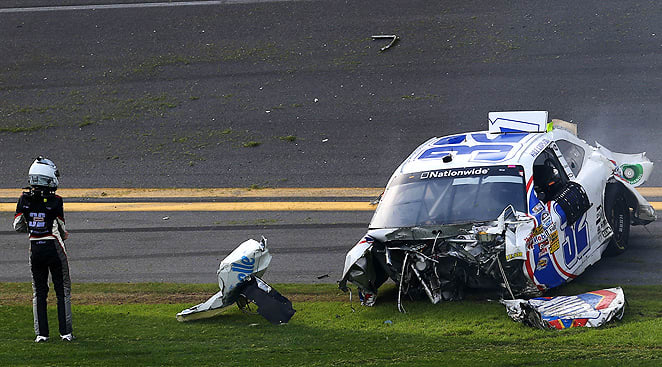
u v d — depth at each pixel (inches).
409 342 1105.4
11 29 3321.9
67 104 2753.4
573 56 2655.0
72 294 1492.4
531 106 2395.4
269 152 2337.6
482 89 2534.5
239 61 2915.8
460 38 2864.2
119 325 1266.0
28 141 2541.8
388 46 2866.6
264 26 3147.1
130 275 1603.1
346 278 1284.4
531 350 1032.2
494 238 1198.9
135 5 3462.1
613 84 2465.6
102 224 1939.0
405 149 2260.1
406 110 2479.1
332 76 2741.1
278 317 1246.3
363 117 2474.2
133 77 2886.3
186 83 2810.0
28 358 1063.6
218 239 1787.6
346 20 3110.2
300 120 2503.7
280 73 2805.1
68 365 1015.6
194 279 1561.3
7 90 2874.0
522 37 2812.5
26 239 1878.7
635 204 1531.7
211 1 3432.6
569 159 1434.5
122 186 2210.9
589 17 2881.4
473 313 1216.8
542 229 1227.9
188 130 2522.1
